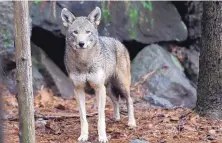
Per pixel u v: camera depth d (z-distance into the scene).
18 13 7.47
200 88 12.31
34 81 17.22
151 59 19.09
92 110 14.60
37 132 11.16
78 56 10.27
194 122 11.77
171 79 18.39
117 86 12.07
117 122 12.29
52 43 18.62
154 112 13.73
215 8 11.84
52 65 18.41
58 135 11.01
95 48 10.37
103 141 10.34
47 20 17.88
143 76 18.56
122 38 19.23
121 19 19.20
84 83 10.59
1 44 16.42
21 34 7.50
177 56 20.56
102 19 18.78
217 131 11.09
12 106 14.92
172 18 20.47
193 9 21.08
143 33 19.69
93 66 10.44
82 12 18.50
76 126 11.88
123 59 12.07
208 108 12.09
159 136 10.74
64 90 17.77
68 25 10.48
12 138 10.58
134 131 11.30
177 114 12.75
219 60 11.93
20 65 7.55
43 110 14.30
